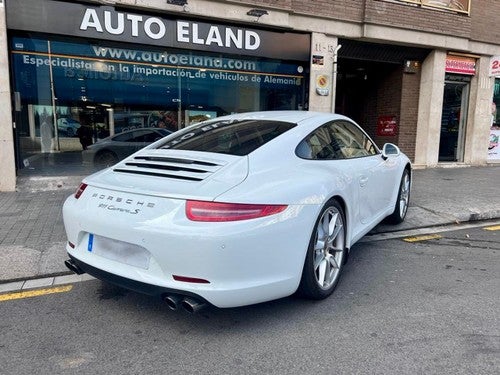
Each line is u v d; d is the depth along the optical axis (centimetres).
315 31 1007
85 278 413
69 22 795
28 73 796
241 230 279
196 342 300
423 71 1218
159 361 277
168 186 303
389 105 1255
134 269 295
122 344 297
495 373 262
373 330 315
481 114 1302
